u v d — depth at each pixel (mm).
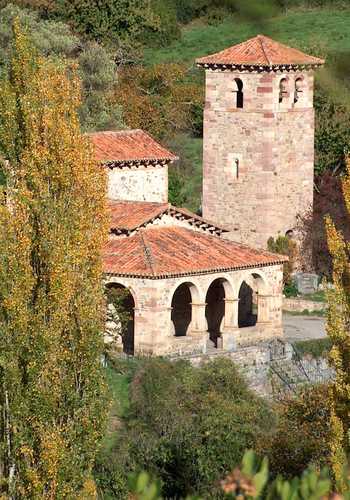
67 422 58969
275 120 117000
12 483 57531
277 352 95500
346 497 28016
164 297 93000
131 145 107250
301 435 69000
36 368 57625
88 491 58531
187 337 94438
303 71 118375
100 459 73188
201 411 79188
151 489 27969
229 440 74875
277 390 90062
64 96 66375
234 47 118562
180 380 86125
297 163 118625
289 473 67312
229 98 117750
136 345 93188
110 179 105312
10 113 65812
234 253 98438
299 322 105188
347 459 55719
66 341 59125
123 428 81000
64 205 61688
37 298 58500
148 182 107750
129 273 92750
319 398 71812
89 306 59750
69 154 63062
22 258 57969
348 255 61562
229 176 118375
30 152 63188
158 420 80062
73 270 59781
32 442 57594
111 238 97375
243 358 94250
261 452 69312
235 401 83500
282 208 118250
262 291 99125
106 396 59875
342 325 61094
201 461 73812
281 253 115938
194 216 100812
